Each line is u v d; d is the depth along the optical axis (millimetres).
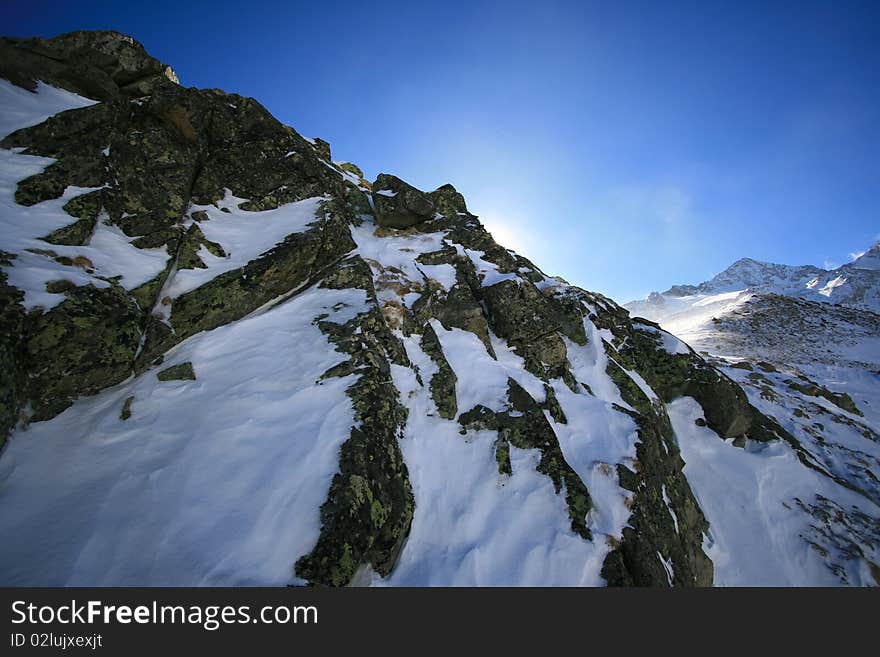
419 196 15812
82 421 6480
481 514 7008
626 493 8320
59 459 5812
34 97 10883
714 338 55531
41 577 4359
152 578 4359
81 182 9117
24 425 6031
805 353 47938
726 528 11359
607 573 6566
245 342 8297
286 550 4711
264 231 11625
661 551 7938
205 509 5047
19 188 8227
